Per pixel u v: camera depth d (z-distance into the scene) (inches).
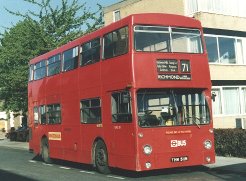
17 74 1197.7
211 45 1009.5
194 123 488.4
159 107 474.9
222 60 1020.5
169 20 499.2
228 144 665.0
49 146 708.7
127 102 474.6
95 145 555.8
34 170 633.0
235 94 1040.2
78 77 599.8
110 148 512.7
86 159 576.1
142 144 462.3
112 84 506.3
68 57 637.9
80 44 599.5
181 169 566.3
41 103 743.1
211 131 497.4
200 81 497.7
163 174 524.1
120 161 490.9
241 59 1057.5
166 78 478.0
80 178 512.7
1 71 1258.6
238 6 1055.6
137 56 471.5
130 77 469.4
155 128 469.1
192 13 1008.9
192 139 485.7
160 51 482.9
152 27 487.8
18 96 1310.3
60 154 664.4
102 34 537.3
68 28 1237.7
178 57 490.0
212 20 1000.2
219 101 1010.7
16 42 1245.1
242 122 967.0
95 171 590.2
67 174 565.3
